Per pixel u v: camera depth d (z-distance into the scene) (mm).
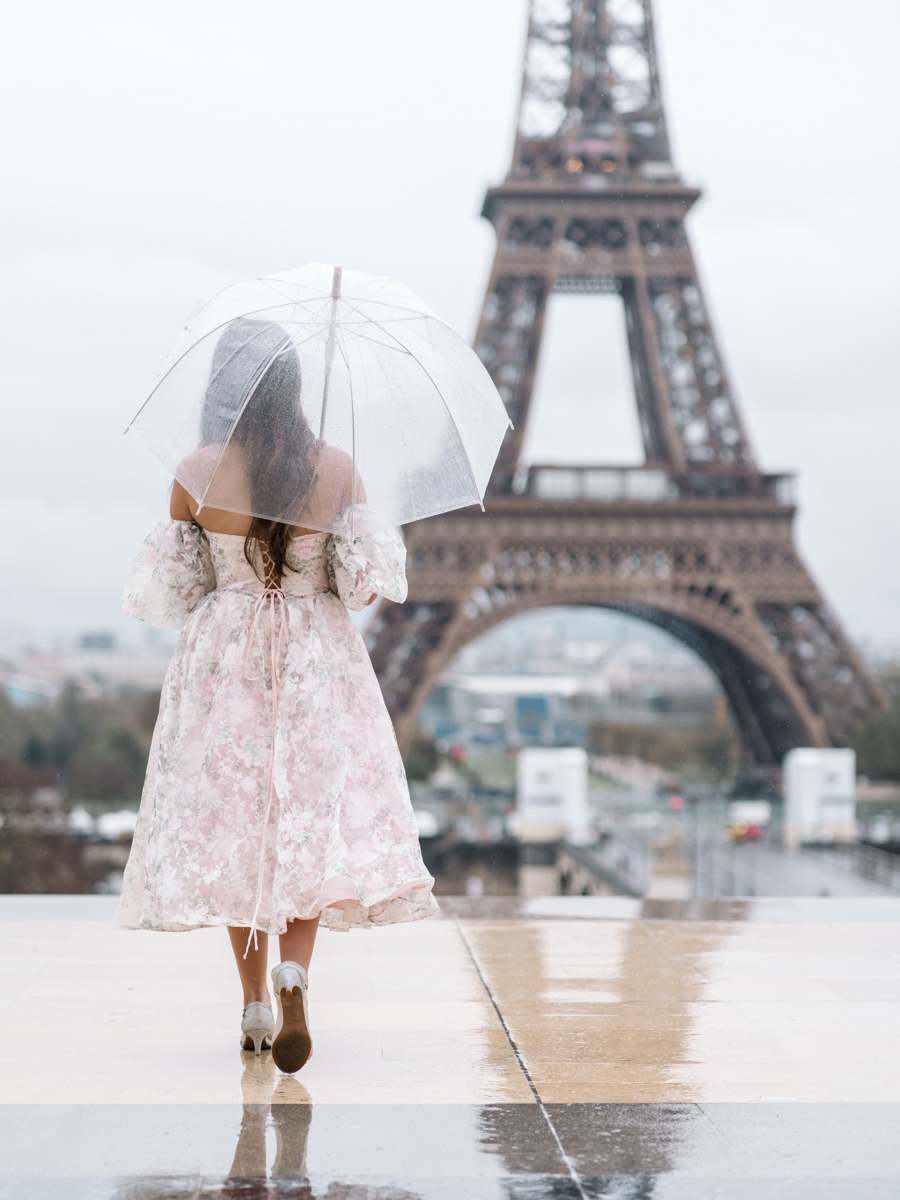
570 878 60281
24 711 103938
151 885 4691
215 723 4762
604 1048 5254
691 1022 5711
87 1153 3900
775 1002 6117
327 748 4750
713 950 7398
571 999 6148
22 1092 4566
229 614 4852
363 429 4754
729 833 67125
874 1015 5863
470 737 180125
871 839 63750
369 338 4867
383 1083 4719
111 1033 5445
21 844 58500
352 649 4949
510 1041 5371
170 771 4793
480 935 7824
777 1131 4164
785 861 57000
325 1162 3836
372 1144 4008
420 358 4922
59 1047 5203
